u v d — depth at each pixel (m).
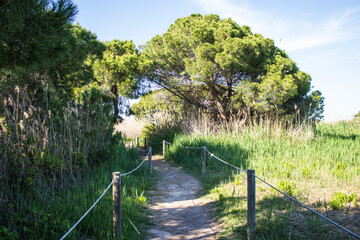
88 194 6.26
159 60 21.69
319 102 18.36
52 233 4.31
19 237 4.16
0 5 3.78
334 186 7.07
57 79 9.62
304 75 17.86
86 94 9.07
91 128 8.66
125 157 13.06
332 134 15.39
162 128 21.55
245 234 5.00
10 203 4.63
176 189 9.34
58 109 7.37
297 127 14.33
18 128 5.61
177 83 22.28
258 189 7.37
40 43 4.49
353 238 4.29
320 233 4.60
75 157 7.14
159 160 16.39
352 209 5.38
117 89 21.97
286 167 9.00
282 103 16.70
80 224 4.95
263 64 17.88
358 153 10.91
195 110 21.14
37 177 5.50
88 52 12.49
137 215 6.14
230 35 17.83
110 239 4.65
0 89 5.94
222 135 15.20
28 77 6.83
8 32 4.26
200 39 18.33
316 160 9.76
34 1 4.20
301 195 6.54
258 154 11.55
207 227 5.73
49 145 6.38
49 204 5.05
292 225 4.95
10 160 5.14
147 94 24.88
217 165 11.52
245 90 16.77
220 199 7.14
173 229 5.74
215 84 19.94
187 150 14.41
